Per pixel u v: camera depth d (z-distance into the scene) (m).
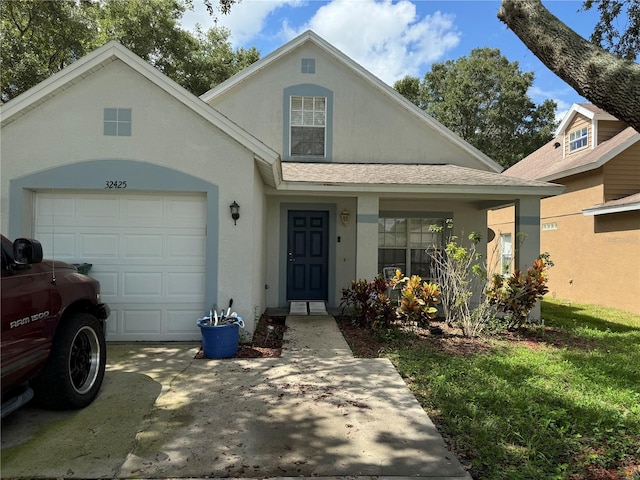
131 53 6.01
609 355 6.15
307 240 9.93
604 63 3.48
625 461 3.25
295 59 10.49
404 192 8.29
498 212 16.62
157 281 6.48
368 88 10.64
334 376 5.02
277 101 10.44
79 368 4.17
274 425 3.70
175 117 6.27
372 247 8.45
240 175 6.39
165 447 3.31
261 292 8.47
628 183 11.55
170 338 6.48
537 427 3.72
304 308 9.27
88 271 6.30
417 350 6.25
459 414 3.98
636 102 3.34
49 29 13.61
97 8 15.31
